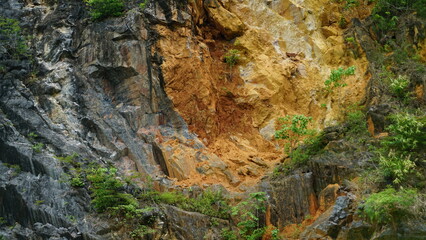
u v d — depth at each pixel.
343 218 11.45
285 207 12.79
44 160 12.53
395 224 10.84
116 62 15.30
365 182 12.16
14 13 16.64
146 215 11.91
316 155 13.55
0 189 11.90
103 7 16.11
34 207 11.60
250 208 12.68
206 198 12.87
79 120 14.32
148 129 14.66
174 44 16.00
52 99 14.57
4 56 15.31
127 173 13.55
